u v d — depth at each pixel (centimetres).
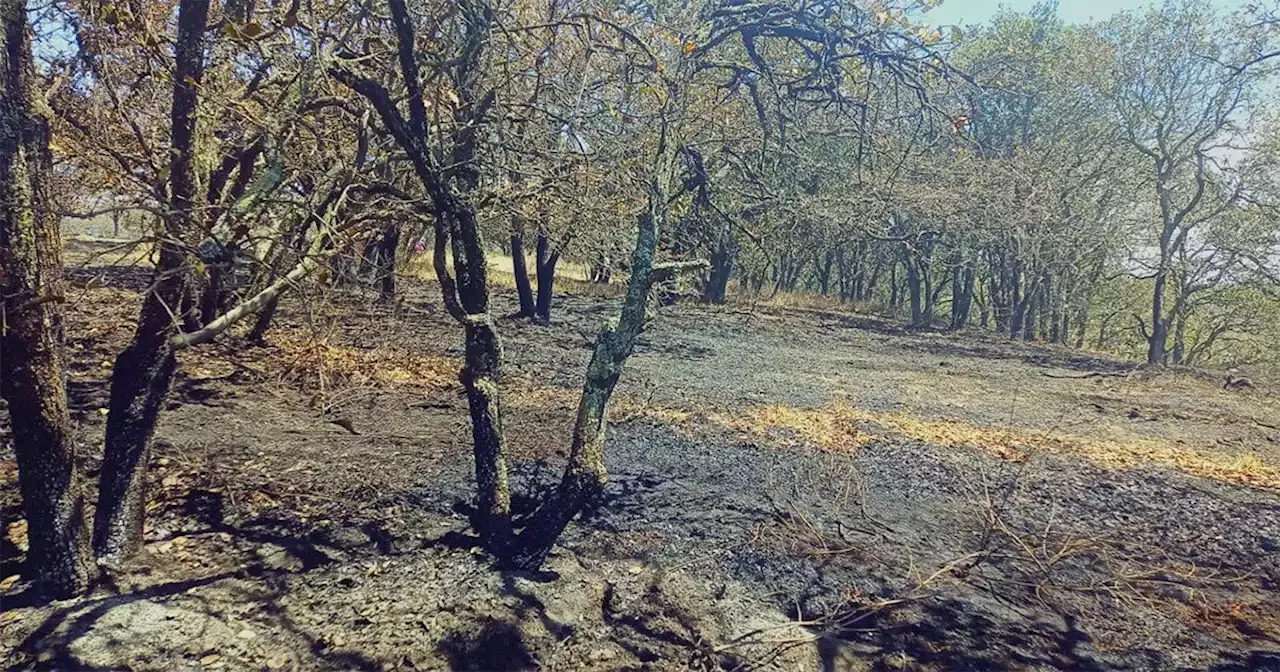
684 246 677
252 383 759
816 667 394
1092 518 626
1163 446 925
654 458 683
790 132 561
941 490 664
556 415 784
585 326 1470
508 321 1421
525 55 486
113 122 452
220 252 350
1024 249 1641
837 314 2734
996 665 407
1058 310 2900
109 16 373
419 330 1155
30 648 325
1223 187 2045
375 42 468
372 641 369
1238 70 1266
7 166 310
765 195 546
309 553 444
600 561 473
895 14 431
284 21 375
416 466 590
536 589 425
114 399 389
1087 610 470
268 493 514
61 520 359
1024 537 572
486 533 461
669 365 1218
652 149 513
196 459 550
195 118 367
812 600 455
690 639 407
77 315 812
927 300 2686
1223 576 533
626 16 489
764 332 1873
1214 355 2958
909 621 441
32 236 322
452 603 402
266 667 343
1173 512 656
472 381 459
